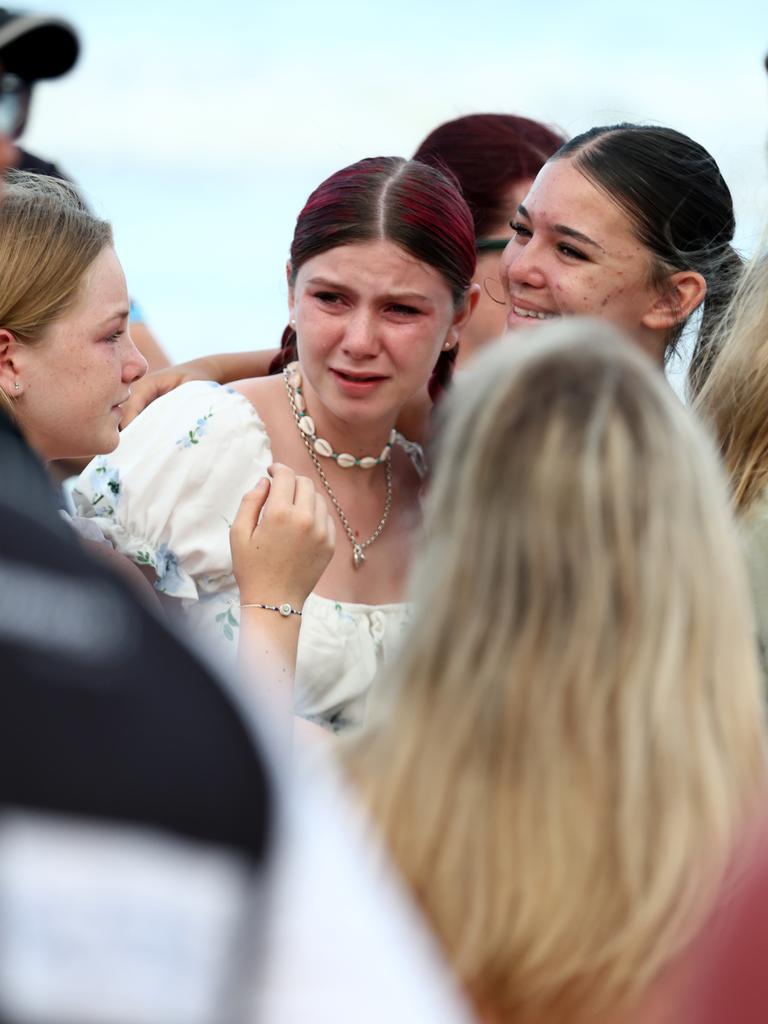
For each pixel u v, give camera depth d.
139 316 11.55
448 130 10.84
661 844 3.89
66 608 2.16
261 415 8.48
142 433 8.23
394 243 7.84
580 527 3.93
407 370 8.11
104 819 2.01
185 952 1.95
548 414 4.02
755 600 6.86
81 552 2.27
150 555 8.00
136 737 2.07
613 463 3.96
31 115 3.15
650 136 8.94
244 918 2.03
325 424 8.47
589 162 8.80
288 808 2.17
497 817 3.95
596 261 8.77
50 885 1.93
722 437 7.54
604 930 3.89
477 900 3.94
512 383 4.09
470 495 4.05
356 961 2.20
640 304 8.93
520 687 3.96
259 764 2.12
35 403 7.18
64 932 1.92
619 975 3.91
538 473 3.97
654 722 3.90
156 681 2.12
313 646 7.98
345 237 7.85
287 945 2.15
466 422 4.15
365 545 8.53
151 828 2.02
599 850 3.90
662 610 3.92
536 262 8.95
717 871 3.93
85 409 7.26
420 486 8.88
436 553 4.15
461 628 4.04
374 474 8.66
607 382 4.06
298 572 6.95
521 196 10.60
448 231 7.97
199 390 8.41
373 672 8.12
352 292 7.90
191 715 2.11
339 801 3.52
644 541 3.94
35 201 7.12
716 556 4.04
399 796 4.03
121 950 1.92
